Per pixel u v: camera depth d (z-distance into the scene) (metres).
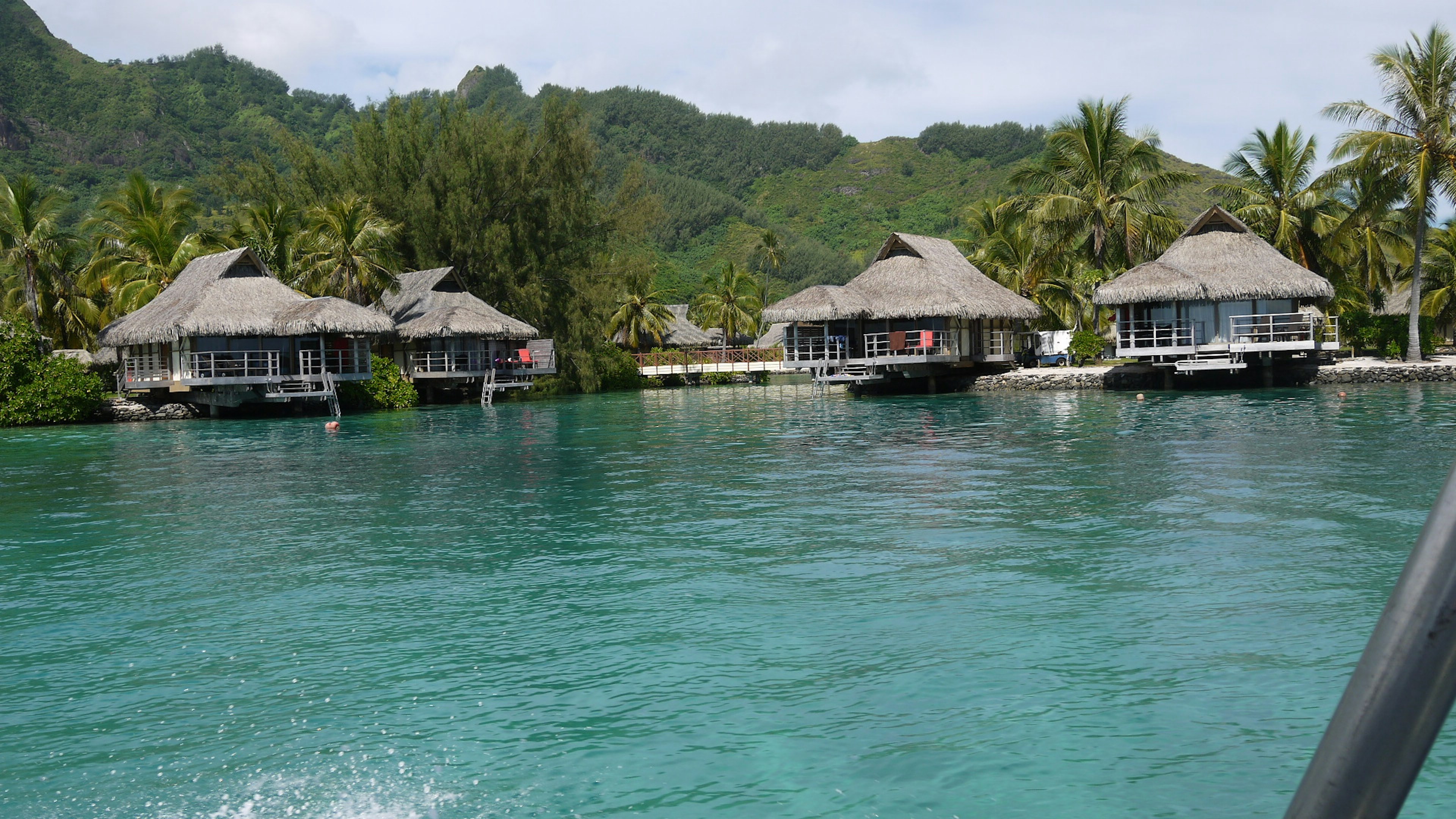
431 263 55.81
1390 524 11.92
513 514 14.44
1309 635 7.90
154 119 188.88
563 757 6.16
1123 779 5.65
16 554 12.27
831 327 47.94
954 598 9.27
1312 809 1.18
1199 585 9.45
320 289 46.69
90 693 7.36
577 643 8.27
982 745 6.13
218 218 56.00
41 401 35.66
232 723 6.76
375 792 5.77
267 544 12.59
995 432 25.12
